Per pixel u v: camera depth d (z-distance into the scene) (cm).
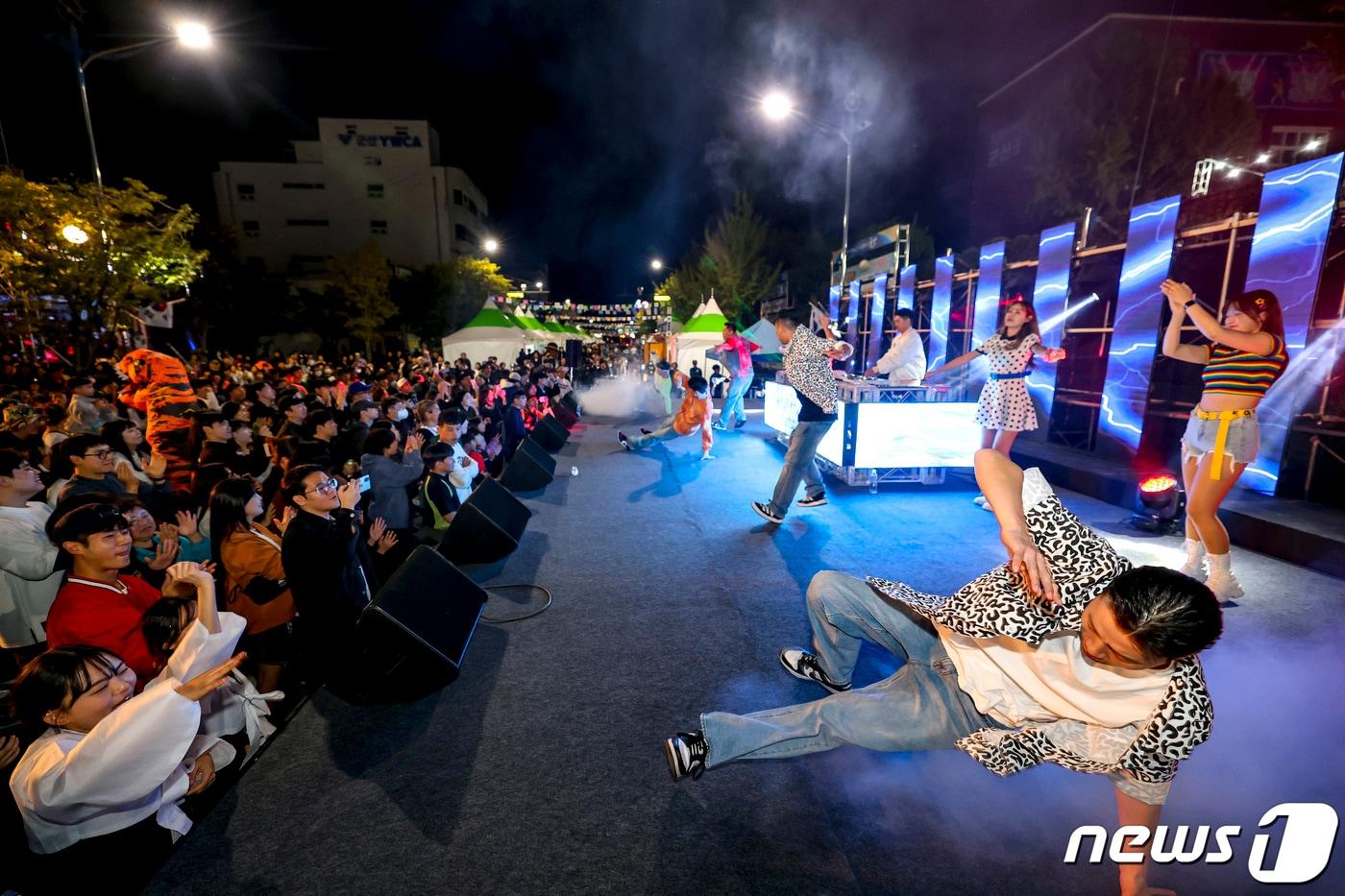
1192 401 727
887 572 429
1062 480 664
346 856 198
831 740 198
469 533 450
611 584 421
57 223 1461
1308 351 527
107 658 191
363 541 334
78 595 237
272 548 302
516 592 409
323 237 5438
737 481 720
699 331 1697
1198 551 401
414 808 219
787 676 304
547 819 213
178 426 596
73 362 1630
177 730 179
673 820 212
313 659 282
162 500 451
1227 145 1248
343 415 643
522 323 2333
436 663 271
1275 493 540
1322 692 278
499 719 271
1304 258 522
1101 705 153
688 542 506
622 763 242
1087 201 1427
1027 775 232
